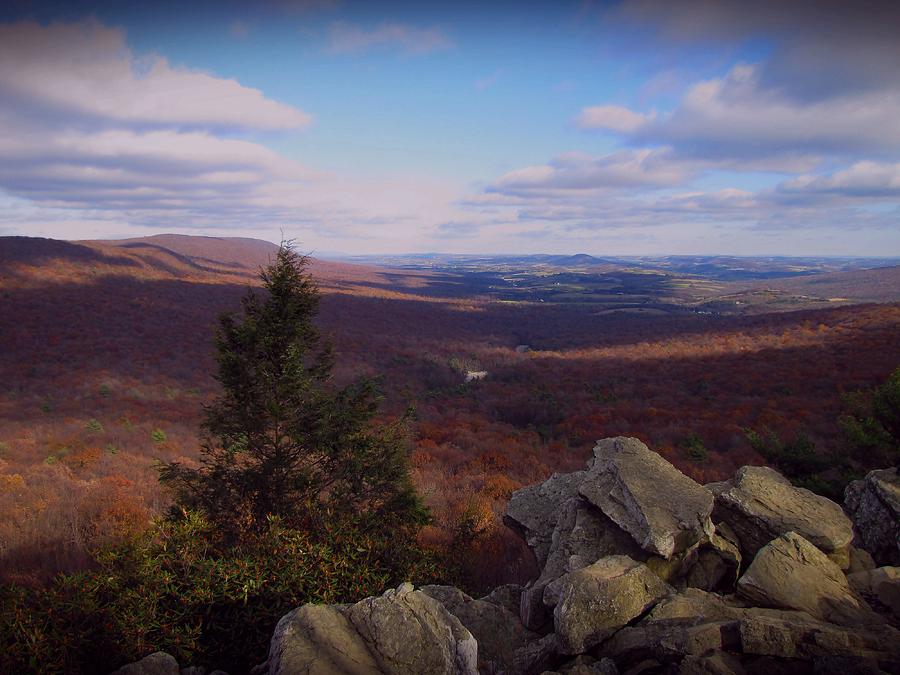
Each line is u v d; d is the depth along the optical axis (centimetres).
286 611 582
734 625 442
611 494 667
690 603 502
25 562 983
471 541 954
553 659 493
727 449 2438
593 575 532
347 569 651
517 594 673
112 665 495
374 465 920
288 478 862
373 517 829
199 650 539
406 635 444
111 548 616
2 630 462
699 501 634
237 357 883
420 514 897
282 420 892
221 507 825
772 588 526
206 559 621
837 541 613
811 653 400
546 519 796
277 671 407
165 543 614
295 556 630
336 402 949
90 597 518
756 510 660
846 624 469
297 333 912
